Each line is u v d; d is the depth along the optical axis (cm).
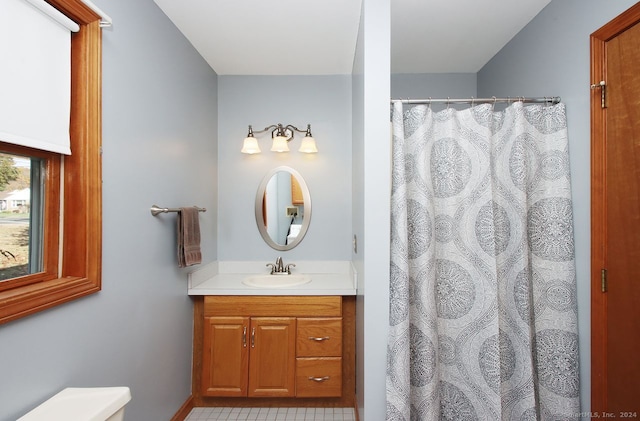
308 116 260
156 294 167
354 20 184
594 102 142
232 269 261
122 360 138
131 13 143
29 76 95
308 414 206
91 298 120
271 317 208
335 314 208
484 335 159
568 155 159
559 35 166
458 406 163
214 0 165
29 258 105
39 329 99
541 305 163
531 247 167
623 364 130
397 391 146
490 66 243
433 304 158
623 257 130
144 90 153
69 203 115
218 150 261
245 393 207
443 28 200
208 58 231
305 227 261
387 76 153
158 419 169
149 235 159
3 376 89
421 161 159
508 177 166
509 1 173
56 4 104
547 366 160
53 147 104
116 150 132
